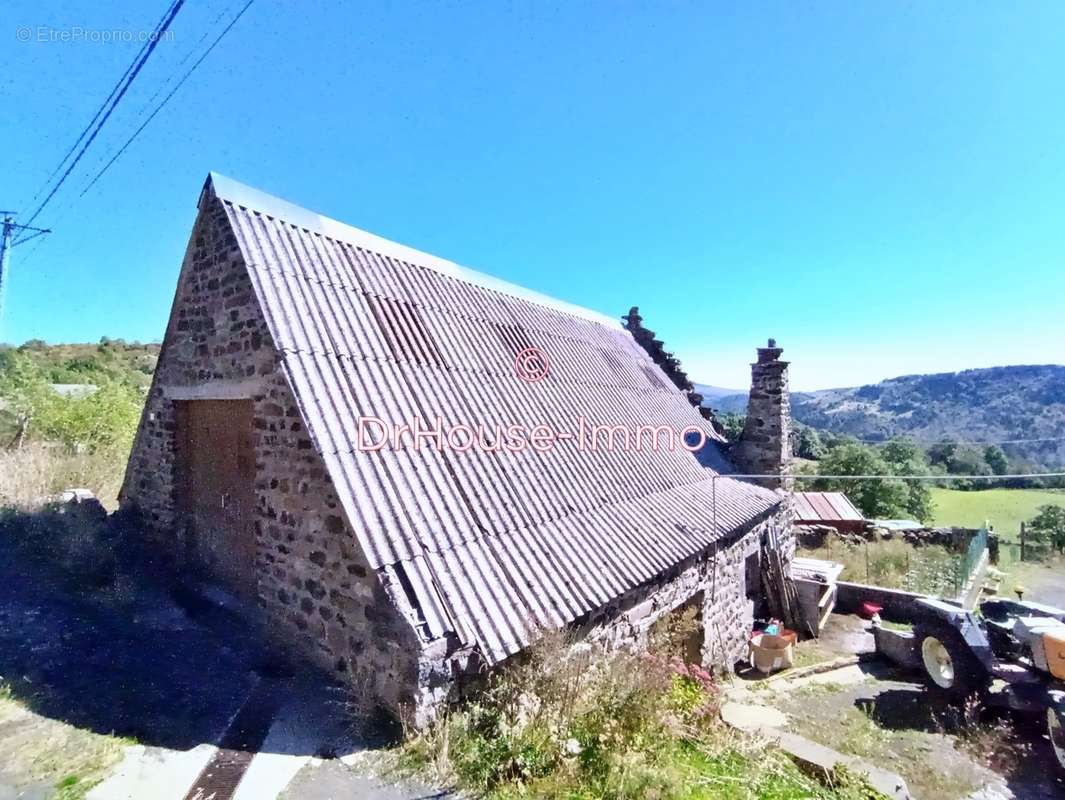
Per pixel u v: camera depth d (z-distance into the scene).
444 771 3.88
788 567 11.64
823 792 4.66
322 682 4.99
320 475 5.19
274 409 5.77
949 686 7.97
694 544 7.57
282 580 5.70
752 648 9.50
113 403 14.90
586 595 5.50
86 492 10.14
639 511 7.77
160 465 8.17
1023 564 17.36
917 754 6.59
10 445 13.19
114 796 3.52
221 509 7.00
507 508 6.05
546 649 4.78
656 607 6.82
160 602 6.63
